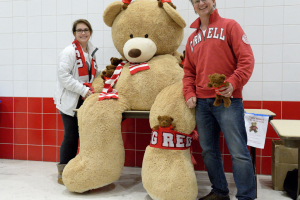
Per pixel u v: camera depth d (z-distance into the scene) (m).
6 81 3.28
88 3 3.05
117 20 2.38
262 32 2.69
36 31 3.19
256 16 2.69
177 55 2.58
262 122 2.05
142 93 2.22
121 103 2.21
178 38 2.38
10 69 3.26
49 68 3.18
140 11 2.29
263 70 2.70
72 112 2.42
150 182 1.93
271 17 2.66
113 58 2.54
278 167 2.29
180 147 1.96
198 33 1.88
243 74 1.64
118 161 2.15
